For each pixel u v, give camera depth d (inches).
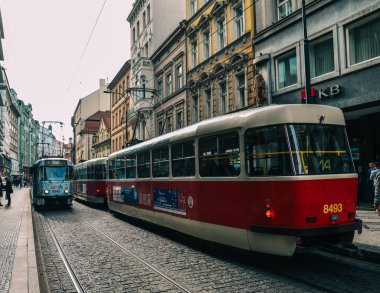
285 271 276.1
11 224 527.2
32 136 4704.7
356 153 616.7
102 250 369.1
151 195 470.0
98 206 920.9
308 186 266.1
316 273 269.0
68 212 773.3
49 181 829.2
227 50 856.3
